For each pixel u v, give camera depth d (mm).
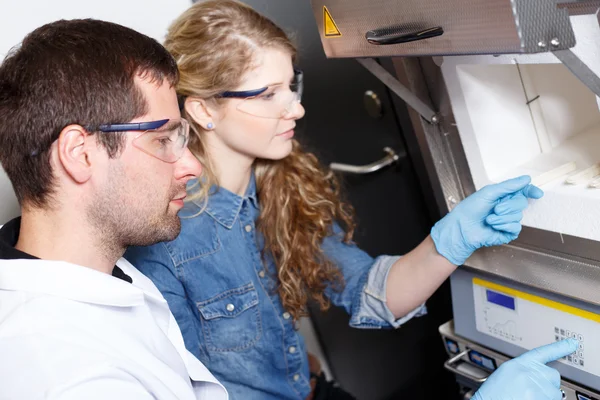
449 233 1379
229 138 1463
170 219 1153
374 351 2400
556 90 1373
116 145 1020
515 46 897
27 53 1011
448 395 2189
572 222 1259
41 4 1710
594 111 1373
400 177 1978
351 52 1235
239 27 1357
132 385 956
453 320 1610
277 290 1636
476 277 1434
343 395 1958
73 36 1023
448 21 965
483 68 1337
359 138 2047
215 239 1545
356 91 1950
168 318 1296
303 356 1751
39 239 1045
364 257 1706
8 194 1666
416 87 1412
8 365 919
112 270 1194
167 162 1104
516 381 1210
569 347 1246
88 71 994
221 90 1383
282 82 1397
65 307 1007
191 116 1455
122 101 1013
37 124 983
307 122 2174
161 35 1898
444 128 1453
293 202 1640
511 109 1401
